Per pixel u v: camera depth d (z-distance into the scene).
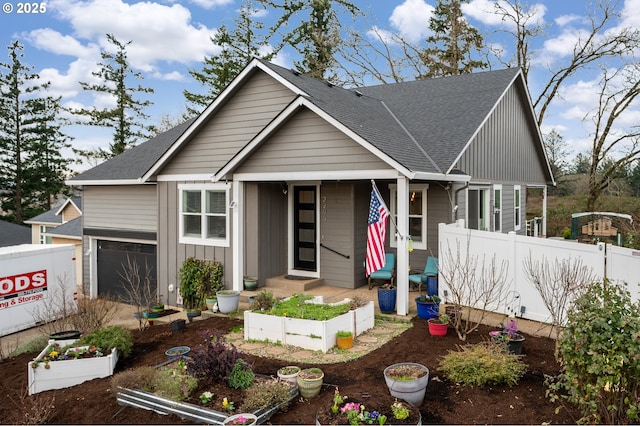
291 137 10.69
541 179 21.16
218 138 12.89
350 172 9.94
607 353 4.51
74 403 6.38
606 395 4.71
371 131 10.36
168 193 13.73
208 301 11.68
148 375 6.32
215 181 11.77
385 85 18.53
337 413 5.12
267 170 11.07
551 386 5.09
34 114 37.19
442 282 10.30
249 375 6.27
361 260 12.47
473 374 6.14
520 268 9.12
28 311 13.06
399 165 9.06
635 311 4.70
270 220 12.50
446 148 11.84
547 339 7.93
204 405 5.73
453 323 8.50
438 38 31.33
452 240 10.18
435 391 6.07
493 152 15.12
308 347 8.04
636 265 7.44
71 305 12.28
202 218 13.02
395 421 4.90
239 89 12.55
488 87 15.55
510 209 17.00
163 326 10.80
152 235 14.78
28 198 38.38
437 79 17.70
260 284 12.20
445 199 12.13
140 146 18.28
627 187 30.22
